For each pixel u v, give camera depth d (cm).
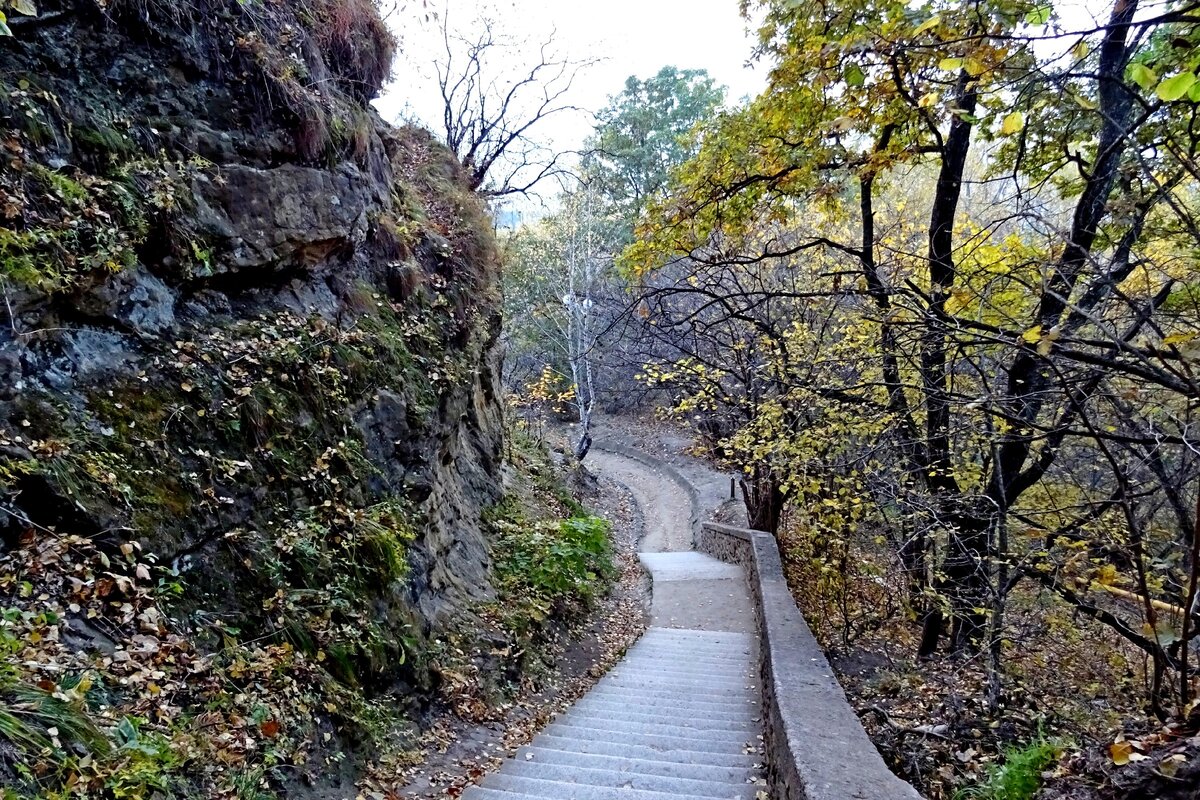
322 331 590
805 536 1254
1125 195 486
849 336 907
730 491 2311
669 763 509
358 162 714
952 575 713
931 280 705
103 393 399
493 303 1081
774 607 797
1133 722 411
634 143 2725
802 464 865
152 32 500
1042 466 626
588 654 868
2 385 351
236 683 380
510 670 667
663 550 2078
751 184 739
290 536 473
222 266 505
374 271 725
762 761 529
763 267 966
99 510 361
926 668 800
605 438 3428
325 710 419
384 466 616
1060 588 527
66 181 409
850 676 877
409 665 527
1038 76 396
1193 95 285
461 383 828
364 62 796
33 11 342
